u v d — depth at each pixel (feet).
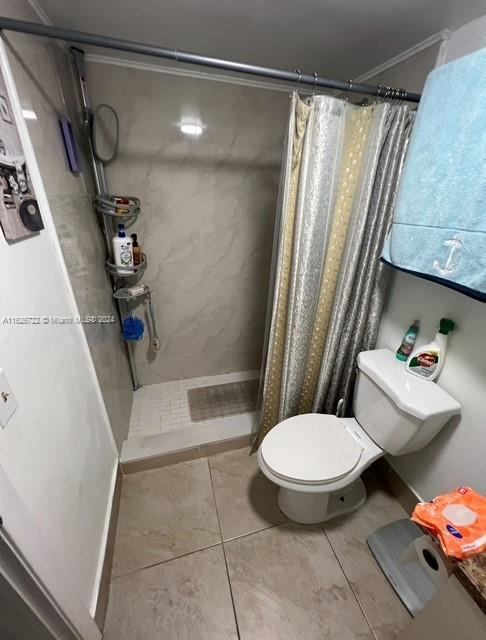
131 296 5.59
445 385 3.72
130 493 4.72
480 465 3.41
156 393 7.01
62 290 3.16
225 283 6.76
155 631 3.25
